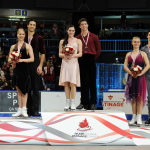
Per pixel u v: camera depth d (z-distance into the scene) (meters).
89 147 6.95
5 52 18.55
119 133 7.20
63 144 7.10
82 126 7.21
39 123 7.43
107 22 20.61
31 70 8.20
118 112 7.57
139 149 6.75
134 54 8.26
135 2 19.28
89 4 19.52
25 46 7.88
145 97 8.08
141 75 8.11
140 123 7.94
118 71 15.98
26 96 7.95
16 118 7.85
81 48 7.94
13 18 20.92
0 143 7.21
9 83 12.88
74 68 7.78
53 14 20.84
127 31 18.27
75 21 15.95
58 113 7.34
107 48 17.89
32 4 19.73
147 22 20.88
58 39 19.66
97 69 16.02
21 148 6.79
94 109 8.09
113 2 19.42
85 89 8.26
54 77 16.77
